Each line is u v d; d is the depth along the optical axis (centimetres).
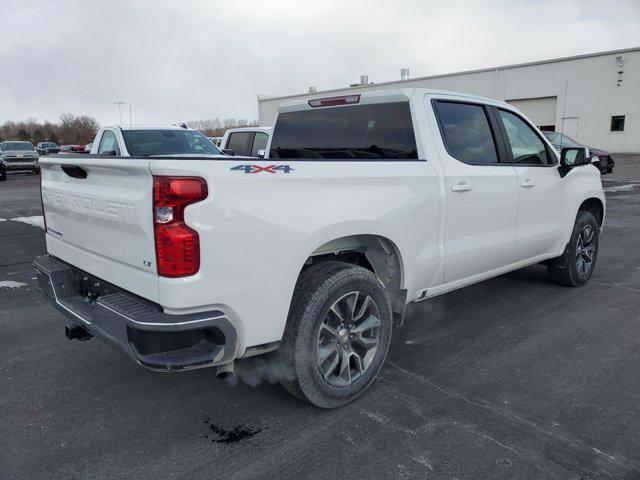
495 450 276
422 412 315
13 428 303
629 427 296
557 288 562
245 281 265
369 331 334
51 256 373
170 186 241
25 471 264
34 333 452
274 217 273
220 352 261
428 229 368
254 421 308
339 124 426
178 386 353
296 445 284
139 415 317
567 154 501
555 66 3203
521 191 452
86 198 299
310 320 293
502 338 429
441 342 422
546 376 360
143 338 248
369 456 273
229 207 255
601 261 685
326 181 300
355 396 326
